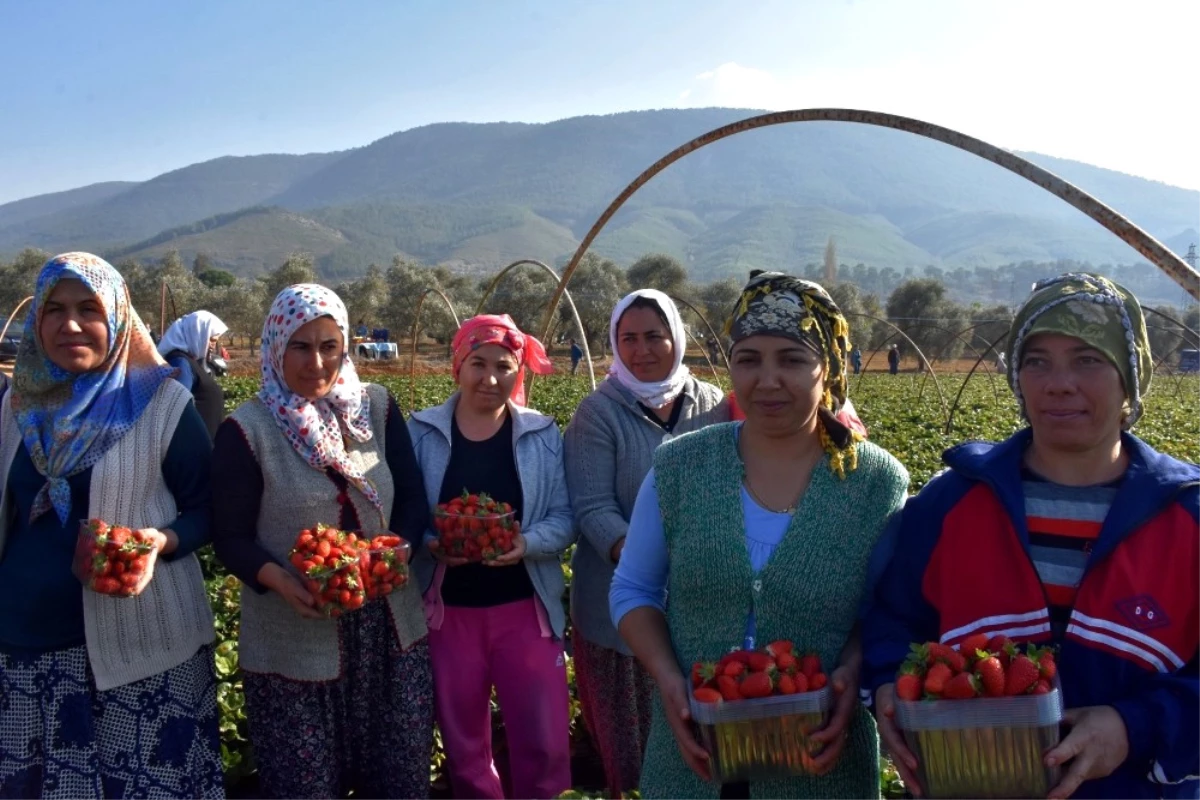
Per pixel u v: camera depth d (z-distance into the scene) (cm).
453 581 366
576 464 366
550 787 368
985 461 228
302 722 324
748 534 247
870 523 244
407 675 338
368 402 346
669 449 264
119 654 307
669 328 362
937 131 293
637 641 260
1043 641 213
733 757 223
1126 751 196
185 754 322
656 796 260
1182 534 205
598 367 4469
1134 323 215
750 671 225
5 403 316
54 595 303
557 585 377
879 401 2562
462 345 373
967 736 197
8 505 310
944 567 228
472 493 370
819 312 241
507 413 387
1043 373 218
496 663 368
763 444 252
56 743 306
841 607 243
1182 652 202
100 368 310
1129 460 221
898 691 206
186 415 327
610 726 373
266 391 324
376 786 347
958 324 5738
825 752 226
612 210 506
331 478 329
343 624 330
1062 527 218
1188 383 4028
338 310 324
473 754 369
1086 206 256
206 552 712
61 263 295
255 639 327
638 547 272
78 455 303
